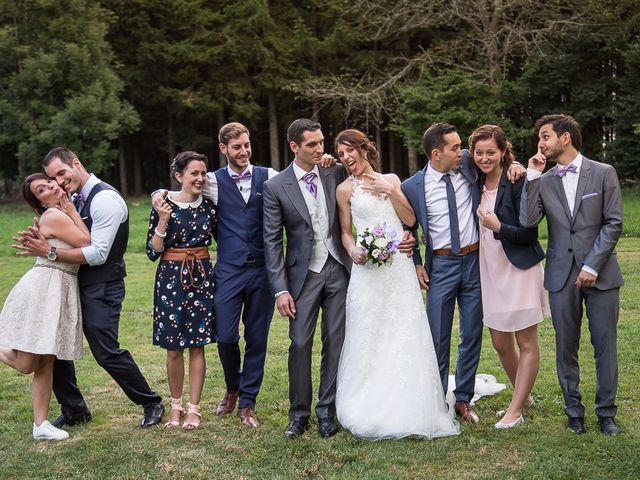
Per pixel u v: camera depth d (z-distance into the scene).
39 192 4.35
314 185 4.51
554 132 4.25
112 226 4.40
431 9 22.08
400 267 4.51
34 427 4.43
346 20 27.25
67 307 4.39
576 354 4.34
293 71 28.62
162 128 32.69
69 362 4.64
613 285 4.22
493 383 5.26
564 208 4.28
